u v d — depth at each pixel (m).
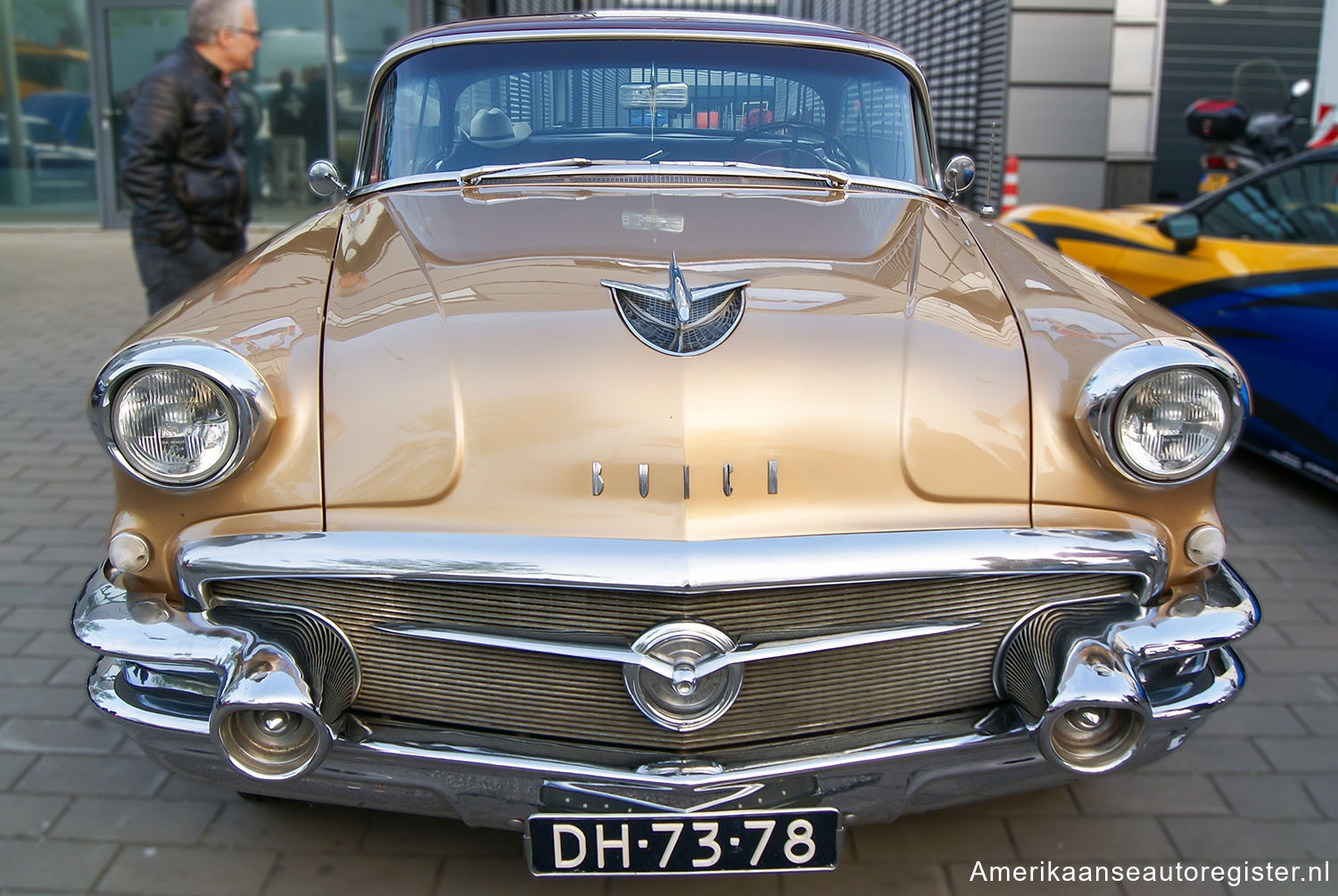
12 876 2.25
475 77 2.99
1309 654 3.18
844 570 1.80
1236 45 10.28
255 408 1.84
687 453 1.84
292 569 1.82
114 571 2.08
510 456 1.85
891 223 2.58
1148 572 1.93
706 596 1.83
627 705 1.92
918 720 1.99
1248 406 1.93
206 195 4.38
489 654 1.92
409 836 2.40
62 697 2.89
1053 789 2.58
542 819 1.86
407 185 2.79
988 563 1.84
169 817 2.45
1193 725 2.07
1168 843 2.40
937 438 1.91
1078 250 5.46
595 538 1.80
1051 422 1.96
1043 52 10.07
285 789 2.03
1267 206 4.50
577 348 1.94
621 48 3.02
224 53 4.29
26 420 5.15
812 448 1.87
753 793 1.89
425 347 1.96
